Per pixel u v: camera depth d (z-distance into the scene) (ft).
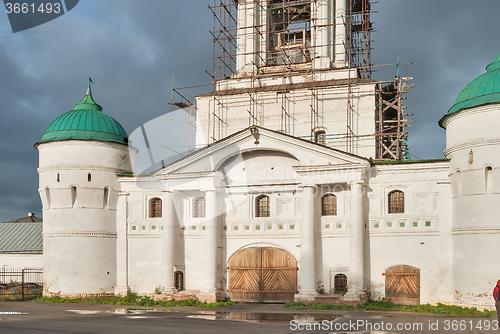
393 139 158.81
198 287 124.06
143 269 127.65
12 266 148.56
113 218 130.11
